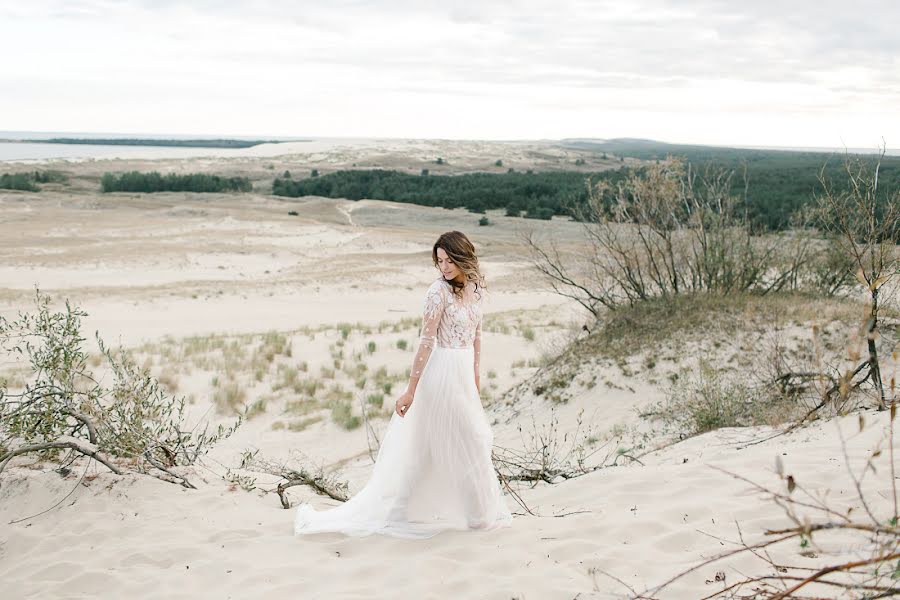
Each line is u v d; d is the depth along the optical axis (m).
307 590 3.27
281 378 13.61
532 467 6.41
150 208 72.88
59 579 3.59
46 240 45.66
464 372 3.94
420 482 3.99
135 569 3.62
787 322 10.00
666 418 8.02
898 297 8.62
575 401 9.89
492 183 106.56
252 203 85.75
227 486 4.95
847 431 5.07
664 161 12.67
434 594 3.14
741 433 5.94
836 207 7.96
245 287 31.75
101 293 28.30
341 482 6.30
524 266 37.00
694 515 3.83
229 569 3.54
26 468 4.79
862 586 2.23
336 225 60.22
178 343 17.62
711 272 12.82
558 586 3.13
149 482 4.73
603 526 3.82
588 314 15.45
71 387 4.86
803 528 2.04
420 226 69.44
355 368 14.27
